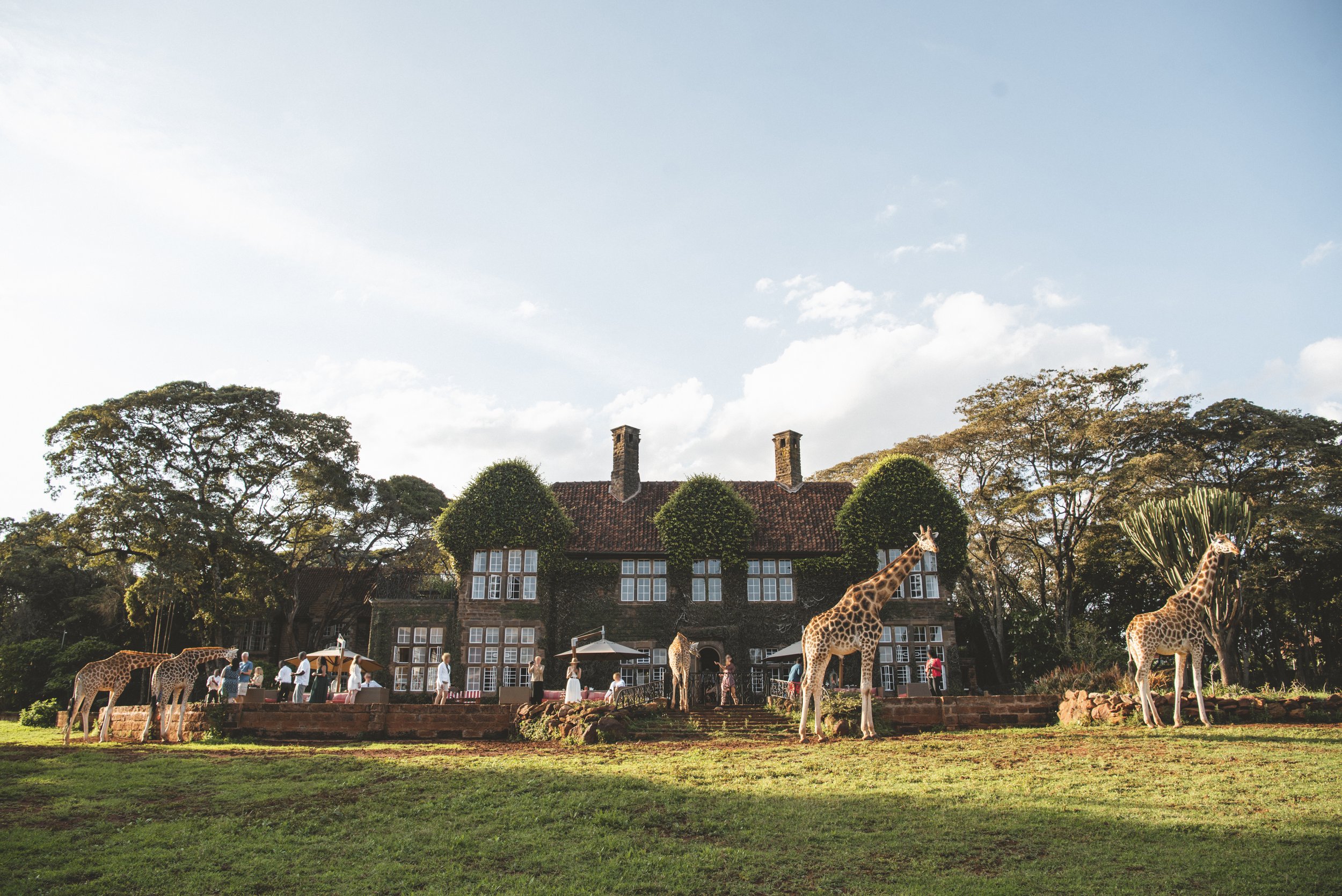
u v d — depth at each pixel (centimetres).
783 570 3350
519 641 3222
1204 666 3619
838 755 1602
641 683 3048
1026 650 3928
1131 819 1084
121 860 1020
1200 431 4238
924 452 4641
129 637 4000
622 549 3356
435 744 1975
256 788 1418
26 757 1795
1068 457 4353
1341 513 3872
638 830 1127
